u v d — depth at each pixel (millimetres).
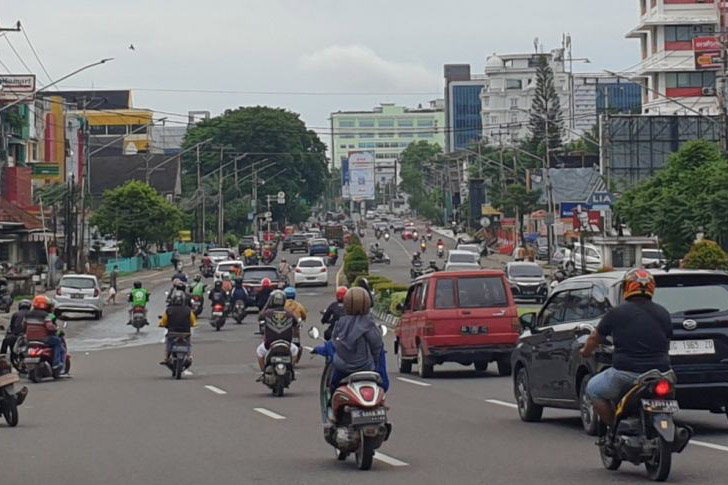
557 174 137625
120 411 26281
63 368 35500
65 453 19500
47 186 133375
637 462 15406
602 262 89312
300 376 35500
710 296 19562
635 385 15188
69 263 95812
